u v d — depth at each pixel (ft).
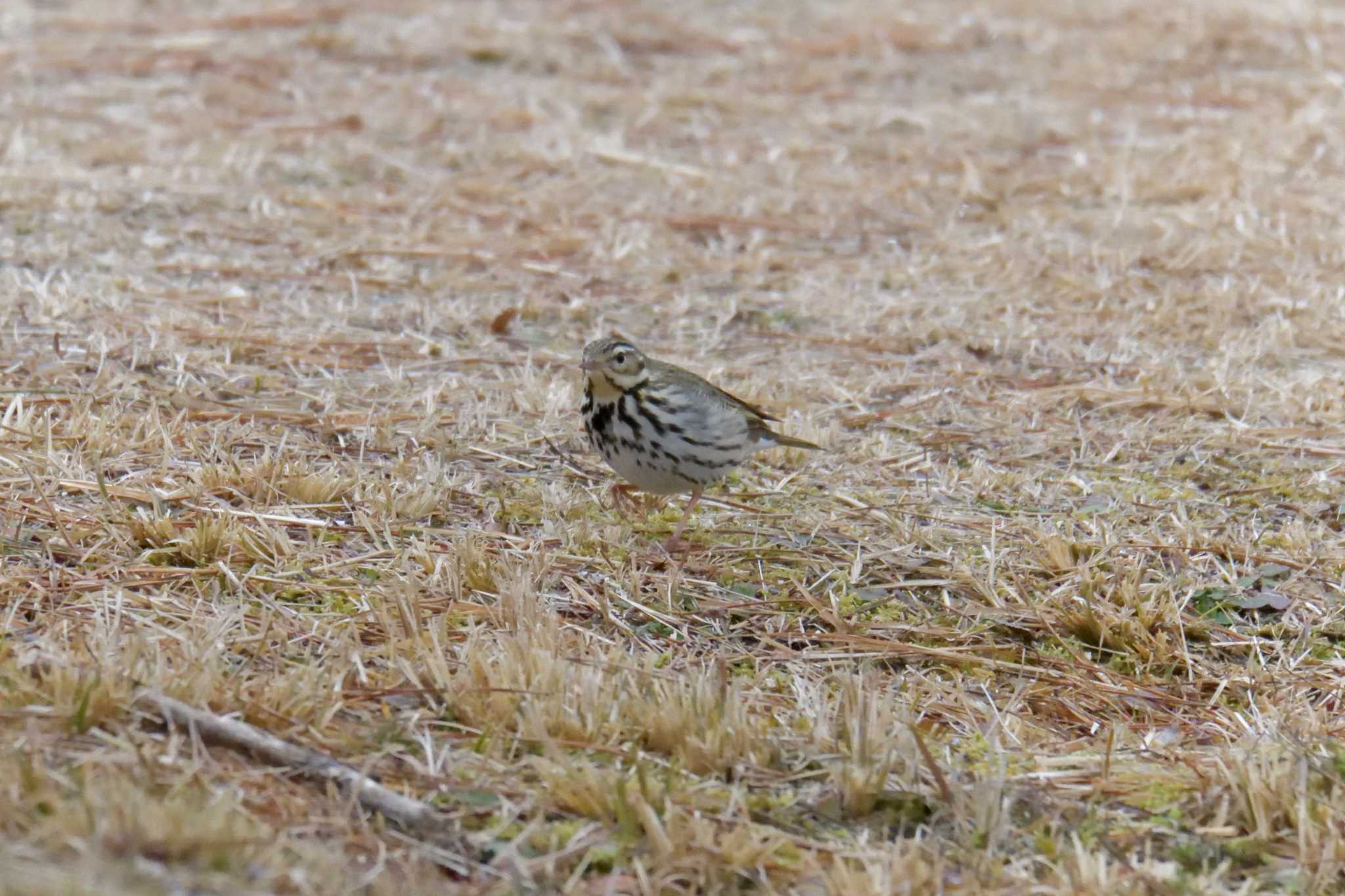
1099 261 56.80
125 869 19.83
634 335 49.47
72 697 24.14
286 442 39.11
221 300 49.47
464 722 26.16
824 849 23.63
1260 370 47.85
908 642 31.83
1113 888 22.76
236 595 30.50
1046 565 35.04
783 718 27.63
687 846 22.81
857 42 88.07
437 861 22.34
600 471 39.47
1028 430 43.57
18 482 34.32
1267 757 26.48
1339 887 23.68
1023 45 89.30
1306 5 98.37
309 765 23.79
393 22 88.28
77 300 47.11
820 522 37.01
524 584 30.45
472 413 41.63
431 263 55.11
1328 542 37.04
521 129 71.15
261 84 76.02
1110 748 26.99
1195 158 68.03
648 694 27.12
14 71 75.51
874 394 45.91
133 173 61.62
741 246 58.49
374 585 31.48
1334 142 70.85
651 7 94.38
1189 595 33.81
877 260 57.26
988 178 66.28
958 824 24.25
